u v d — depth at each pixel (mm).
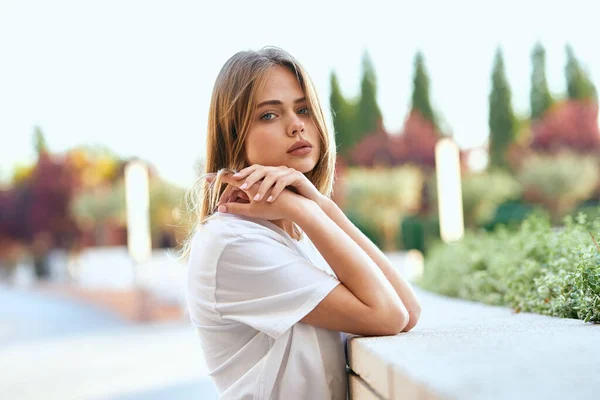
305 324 1281
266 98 1468
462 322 1575
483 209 17766
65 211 28297
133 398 4652
